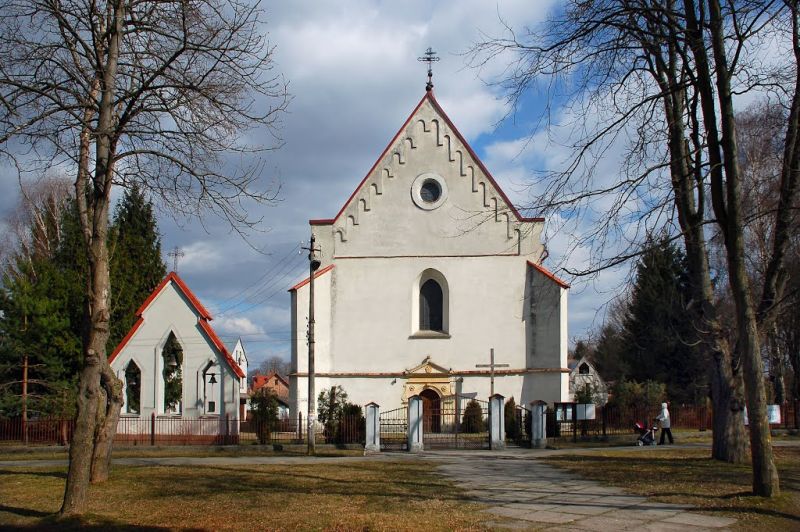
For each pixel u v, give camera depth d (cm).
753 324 1385
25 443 3152
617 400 4544
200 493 1566
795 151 1609
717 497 1410
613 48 1385
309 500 1457
